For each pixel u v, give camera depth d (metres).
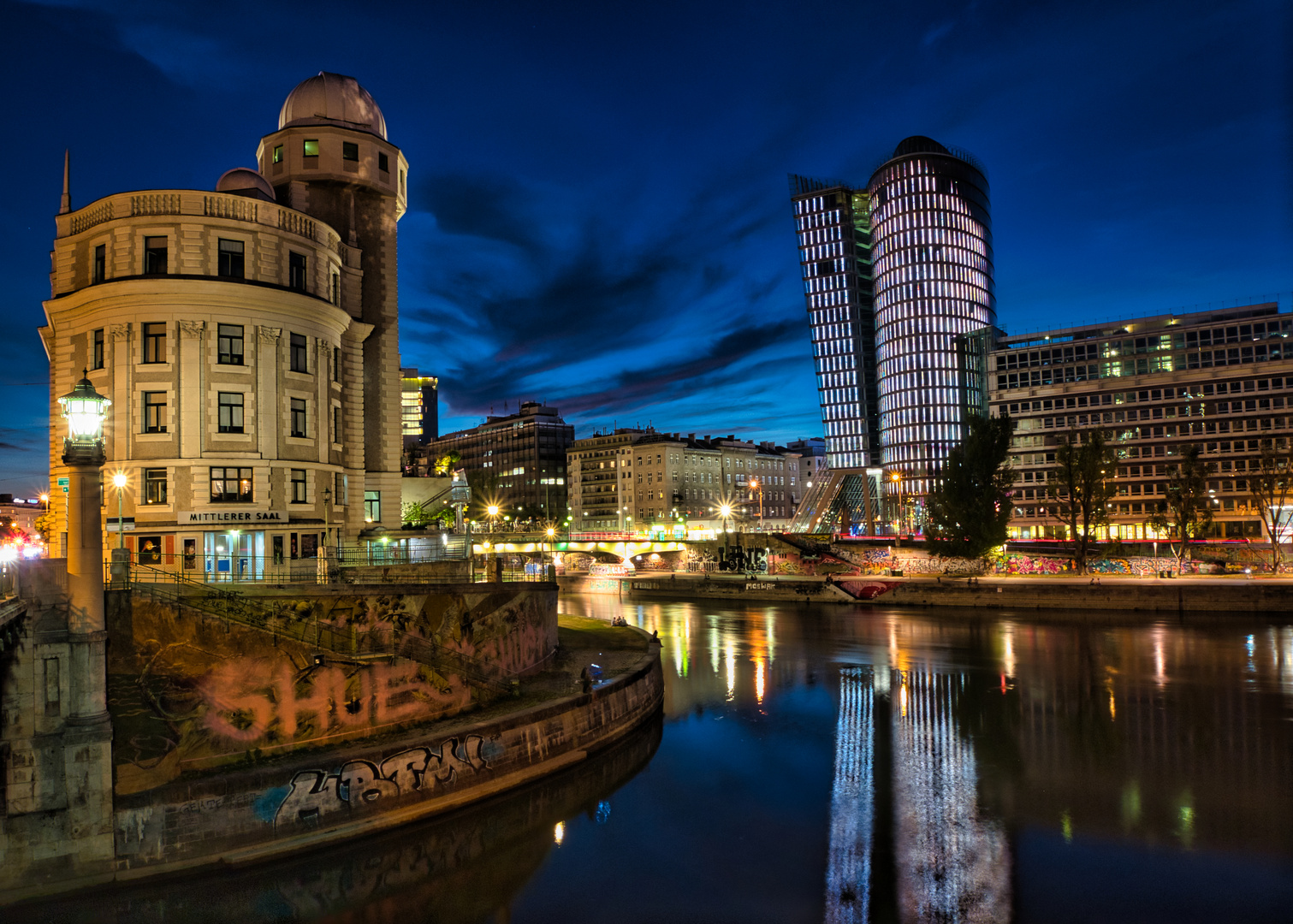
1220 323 112.56
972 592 74.56
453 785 25.66
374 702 26.42
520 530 155.62
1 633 17.70
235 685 23.12
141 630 21.44
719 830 25.08
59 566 19.67
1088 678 44.22
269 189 43.38
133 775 20.56
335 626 26.16
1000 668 47.56
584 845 24.06
